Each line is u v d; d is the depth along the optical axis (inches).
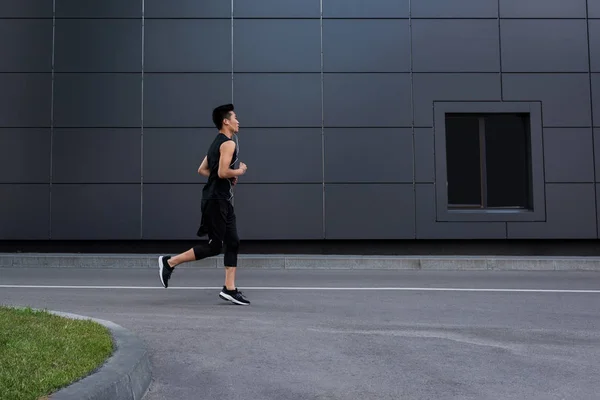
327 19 480.7
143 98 476.4
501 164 484.7
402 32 479.2
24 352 137.7
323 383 141.6
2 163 470.6
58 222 470.3
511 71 477.4
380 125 474.3
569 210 468.8
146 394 134.3
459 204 482.3
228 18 480.4
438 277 364.2
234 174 239.3
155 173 473.7
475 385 140.3
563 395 133.3
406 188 471.8
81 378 122.1
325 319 217.5
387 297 274.7
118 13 479.5
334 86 476.7
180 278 351.6
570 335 193.5
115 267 422.3
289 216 470.3
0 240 470.9
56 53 476.7
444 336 190.9
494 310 240.2
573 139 473.4
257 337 186.7
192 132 475.8
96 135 474.0
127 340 159.2
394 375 148.1
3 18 477.1
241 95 476.7
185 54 478.9
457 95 475.8
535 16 480.7
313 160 473.1
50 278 351.6
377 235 469.7
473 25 479.5
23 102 474.0
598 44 479.2
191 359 161.6
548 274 384.2
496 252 474.0
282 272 391.5
